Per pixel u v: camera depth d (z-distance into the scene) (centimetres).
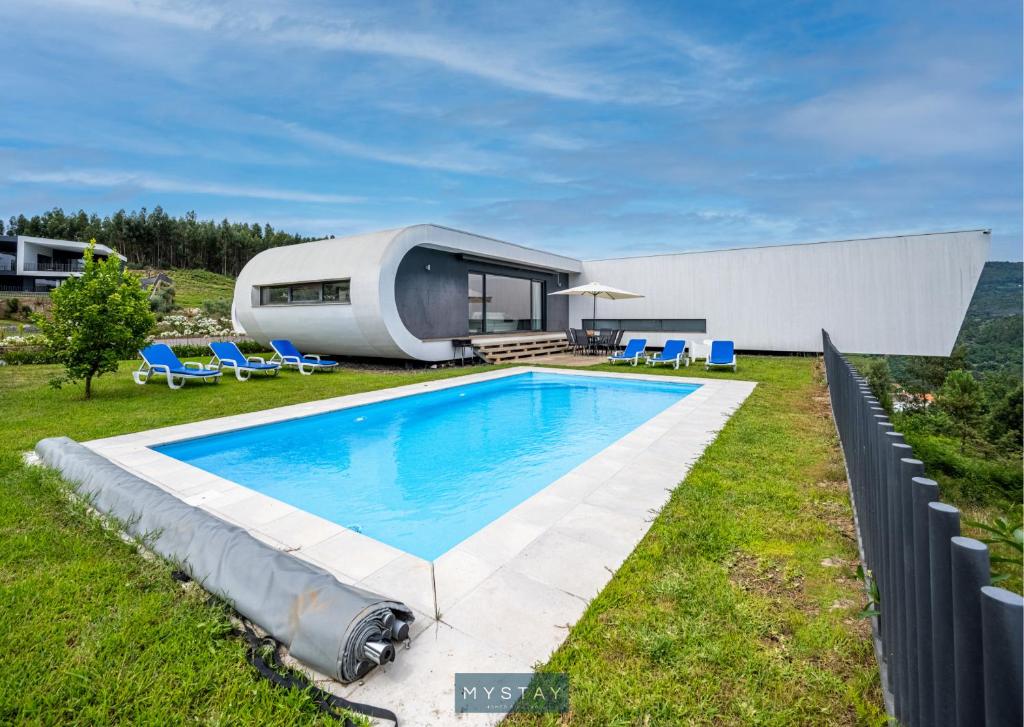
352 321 1270
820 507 392
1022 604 102
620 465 503
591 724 191
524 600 272
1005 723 104
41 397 895
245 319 1517
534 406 969
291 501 502
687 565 302
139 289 921
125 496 366
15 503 392
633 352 1442
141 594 274
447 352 1420
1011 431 2559
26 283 4672
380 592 281
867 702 196
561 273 2045
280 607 237
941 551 135
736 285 1712
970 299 1415
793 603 265
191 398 889
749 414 739
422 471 596
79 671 214
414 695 206
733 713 195
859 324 1538
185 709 198
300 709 199
